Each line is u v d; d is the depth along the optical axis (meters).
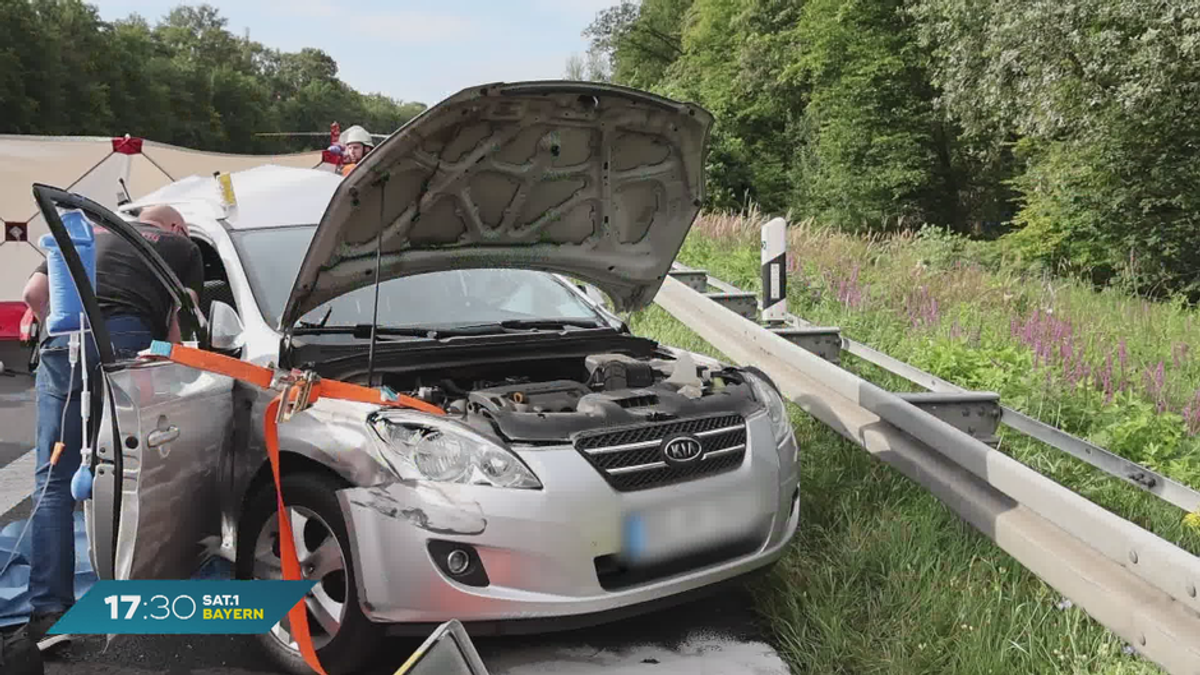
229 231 5.08
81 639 4.02
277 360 4.17
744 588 4.34
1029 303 10.45
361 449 3.51
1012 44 19.80
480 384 4.32
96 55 86.62
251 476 4.04
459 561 3.39
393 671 3.71
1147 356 8.13
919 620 3.72
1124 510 4.73
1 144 9.90
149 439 3.58
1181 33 16.91
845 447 5.50
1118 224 19.95
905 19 34.53
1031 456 5.36
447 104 3.74
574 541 3.41
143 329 4.12
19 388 8.75
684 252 13.62
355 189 3.84
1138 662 3.31
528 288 5.36
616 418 3.72
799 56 40.81
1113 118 19.06
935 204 35.59
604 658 3.76
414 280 5.02
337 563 3.62
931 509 4.59
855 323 9.03
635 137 4.41
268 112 132.62
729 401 4.05
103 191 10.38
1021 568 4.02
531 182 4.32
